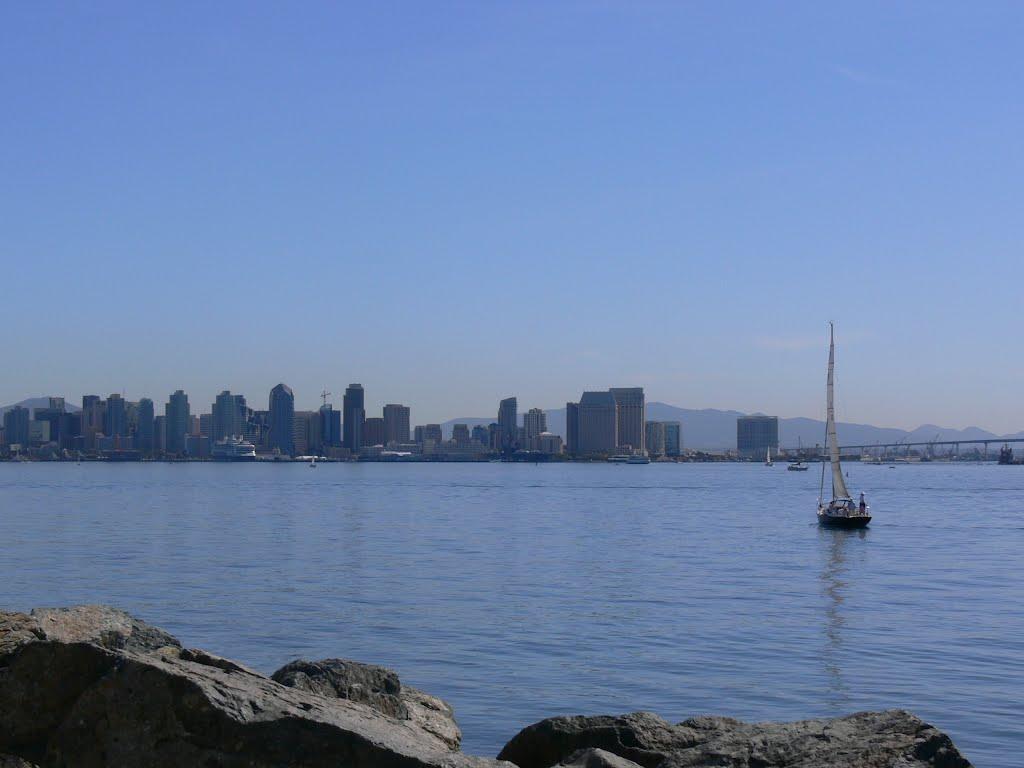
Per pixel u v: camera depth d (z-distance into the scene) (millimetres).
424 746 17281
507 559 79062
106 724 17141
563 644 43656
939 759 17547
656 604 55281
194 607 52812
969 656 41562
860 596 59312
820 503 119750
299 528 111500
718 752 18469
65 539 95375
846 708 33500
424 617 50094
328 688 21594
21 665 17969
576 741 20625
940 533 109688
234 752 16594
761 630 47438
